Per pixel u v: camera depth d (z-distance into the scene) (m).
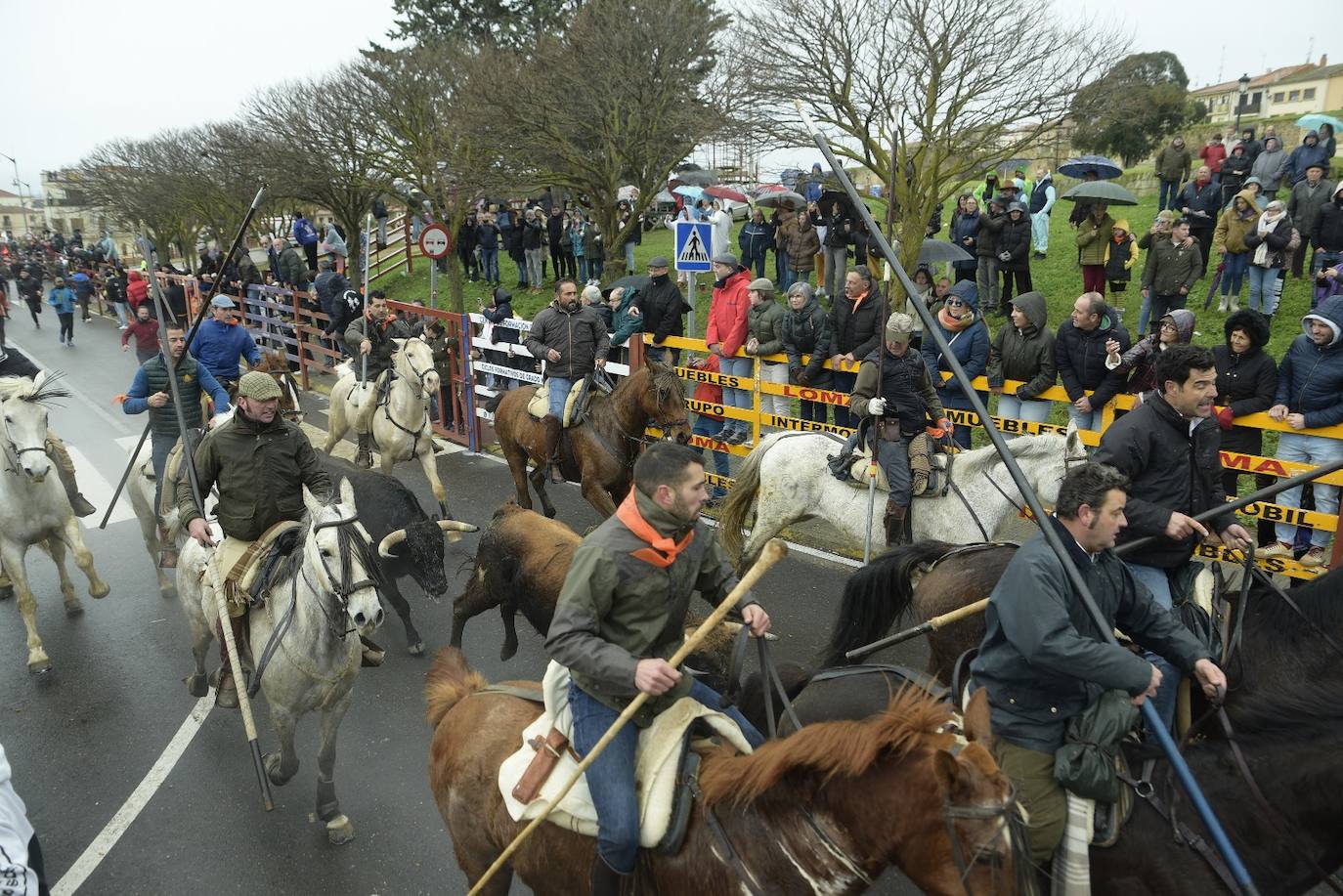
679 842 3.13
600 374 9.36
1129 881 3.40
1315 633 3.96
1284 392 7.11
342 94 20.83
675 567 3.25
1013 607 3.32
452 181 19.97
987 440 9.49
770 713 3.67
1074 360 8.09
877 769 2.88
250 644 5.38
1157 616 3.59
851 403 6.93
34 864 3.74
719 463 10.59
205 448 5.54
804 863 2.94
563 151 17.95
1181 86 34.66
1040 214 16.80
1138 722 3.61
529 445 9.73
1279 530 7.42
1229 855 3.12
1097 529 3.34
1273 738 3.49
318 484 5.61
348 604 4.76
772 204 16.20
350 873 4.99
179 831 5.39
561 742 3.40
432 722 4.05
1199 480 4.31
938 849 2.74
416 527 6.83
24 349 24.64
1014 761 3.42
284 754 5.24
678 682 3.32
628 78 17.02
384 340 11.38
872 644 4.79
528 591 6.38
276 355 11.27
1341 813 3.36
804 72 12.73
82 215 69.56
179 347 8.16
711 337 10.56
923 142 12.98
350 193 23.89
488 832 3.62
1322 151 13.83
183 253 31.70
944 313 8.86
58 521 7.48
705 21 16.92
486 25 31.98
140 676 7.18
